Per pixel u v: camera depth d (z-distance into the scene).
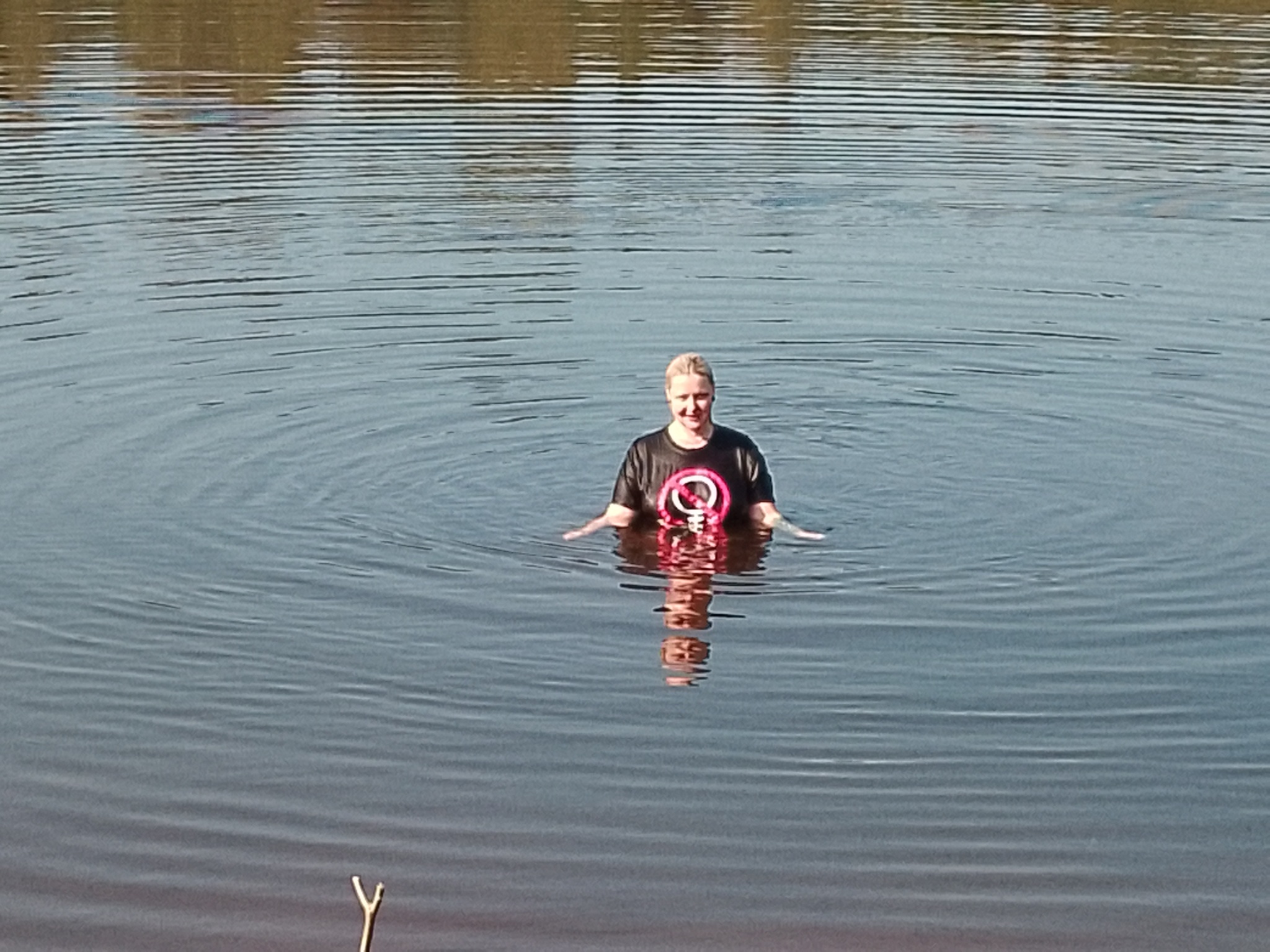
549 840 6.99
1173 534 10.09
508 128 19.88
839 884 6.70
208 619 8.90
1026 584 9.45
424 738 7.80
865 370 12.76
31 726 7.82
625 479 10.14
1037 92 22.11
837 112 20.86
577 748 7.72
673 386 10.03
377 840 6.97
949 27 26.75
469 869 6.79
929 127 20.22
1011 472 10.98
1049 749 7.75
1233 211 16.89
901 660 8.59
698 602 9.21
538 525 10.17
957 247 15.66
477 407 11.88
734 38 25.55
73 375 12.23
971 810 7.24
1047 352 13.16
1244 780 7.50
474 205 16.73
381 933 6.36
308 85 21.81
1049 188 17.64
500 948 6.28
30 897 6.55
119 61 22.86
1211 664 8.58
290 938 6.32
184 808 7.18
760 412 11.94
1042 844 6.98
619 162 18.45
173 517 10.09
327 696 8.16
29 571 9.36
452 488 10.63
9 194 16.77
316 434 11.33
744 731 7.88
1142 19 27.59
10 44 23.86
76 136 19.00
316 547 9.77
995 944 6.33
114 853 6.86
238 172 17.77
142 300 13.83
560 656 8.60
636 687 8.30
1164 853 6.93
